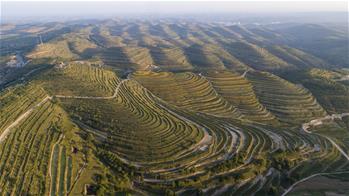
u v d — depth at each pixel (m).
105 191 118.06
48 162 125.06
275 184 139.88
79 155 134.38
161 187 128.12
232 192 131.00
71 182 117.75
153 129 172.62
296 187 140.50
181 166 143.50
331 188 141.62
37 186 112.56
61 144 136.62
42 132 143.00
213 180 135.75
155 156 147.62
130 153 148.25
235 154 157.12
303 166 156.88
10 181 113.19
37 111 162.25
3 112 155.88
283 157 160.50
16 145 131.38
